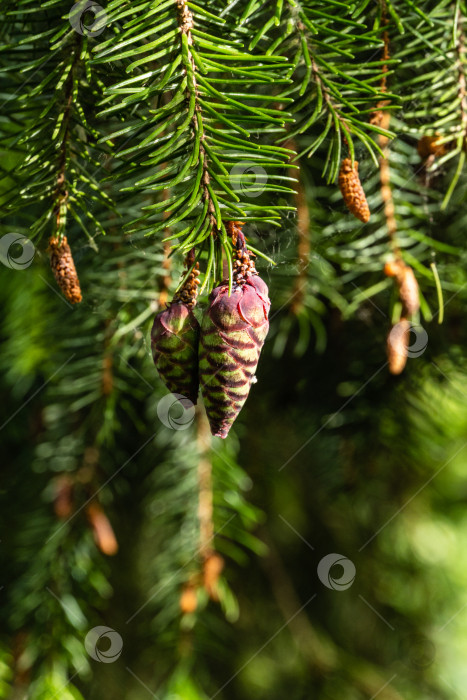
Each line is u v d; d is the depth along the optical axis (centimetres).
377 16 62
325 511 101
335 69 60
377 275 74
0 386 86
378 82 65
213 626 84
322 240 71
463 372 79
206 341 57
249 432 89
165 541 85
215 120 58
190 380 58
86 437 81
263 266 71
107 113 58
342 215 70
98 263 70
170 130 62
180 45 58
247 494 92
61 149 60
